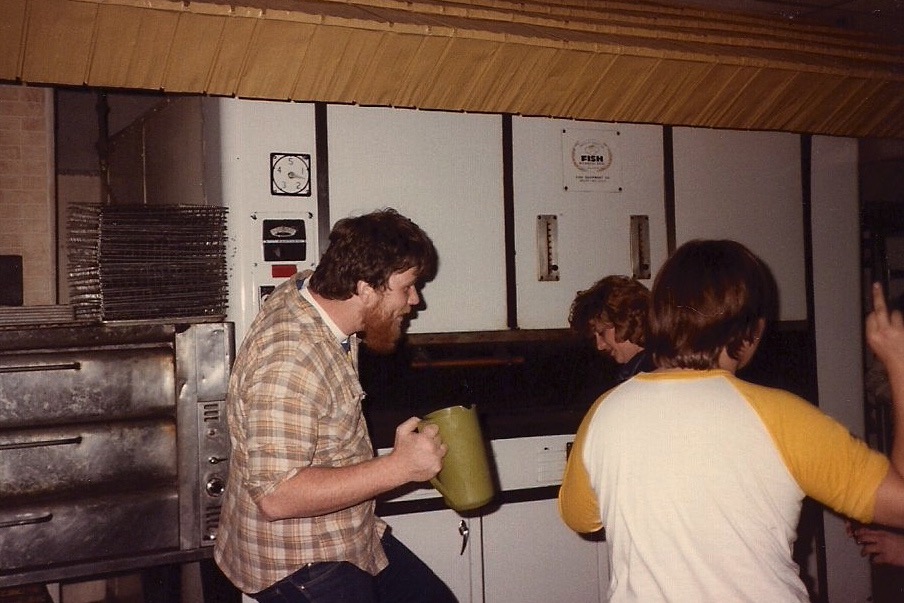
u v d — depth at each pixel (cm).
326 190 246
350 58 234
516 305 269
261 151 239
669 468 119
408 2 241
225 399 227
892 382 114
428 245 179
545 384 290
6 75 219
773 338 305
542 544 267
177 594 257
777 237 307
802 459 115
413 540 249
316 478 150
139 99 422
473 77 252
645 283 288
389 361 263
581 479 136
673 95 282
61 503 210
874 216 395
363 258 168
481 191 265
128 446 219
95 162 468
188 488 223
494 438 262
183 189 278
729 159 300
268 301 176
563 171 276
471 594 256
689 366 127
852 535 154
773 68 281
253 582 170
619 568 125
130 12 206
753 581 114
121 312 220
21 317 215
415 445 155
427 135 258
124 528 216
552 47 249
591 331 225
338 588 167
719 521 116
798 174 311
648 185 289
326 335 166
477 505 178
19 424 208
